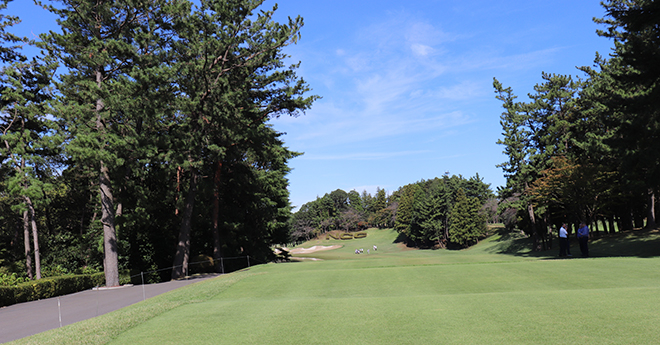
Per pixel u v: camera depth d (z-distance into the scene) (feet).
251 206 131.75
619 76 75.25
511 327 22.65
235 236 124.47
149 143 81.56
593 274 42.93
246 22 85.20
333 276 51.85
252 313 30.25
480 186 378.73
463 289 39.19
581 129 162.40
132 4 80.43
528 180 172.86
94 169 81.30
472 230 272.31
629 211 157.89
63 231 125.70
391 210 437.99
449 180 403.54
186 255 87.81
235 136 88.84
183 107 82.28
